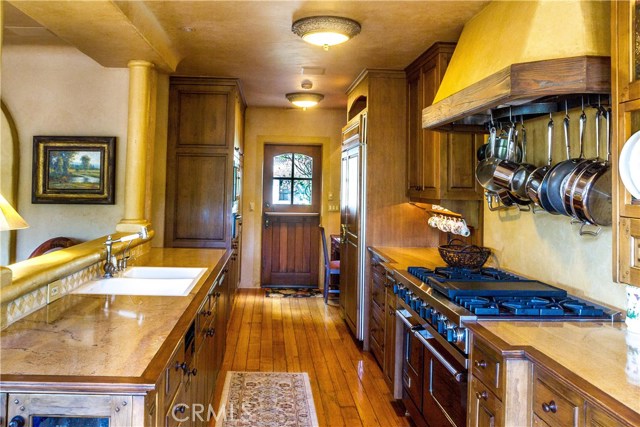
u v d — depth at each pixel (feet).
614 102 5.25
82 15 8.44
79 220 12.24
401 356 10.00
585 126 7.00
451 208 11.39
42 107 12.17
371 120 13.64
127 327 5.43
